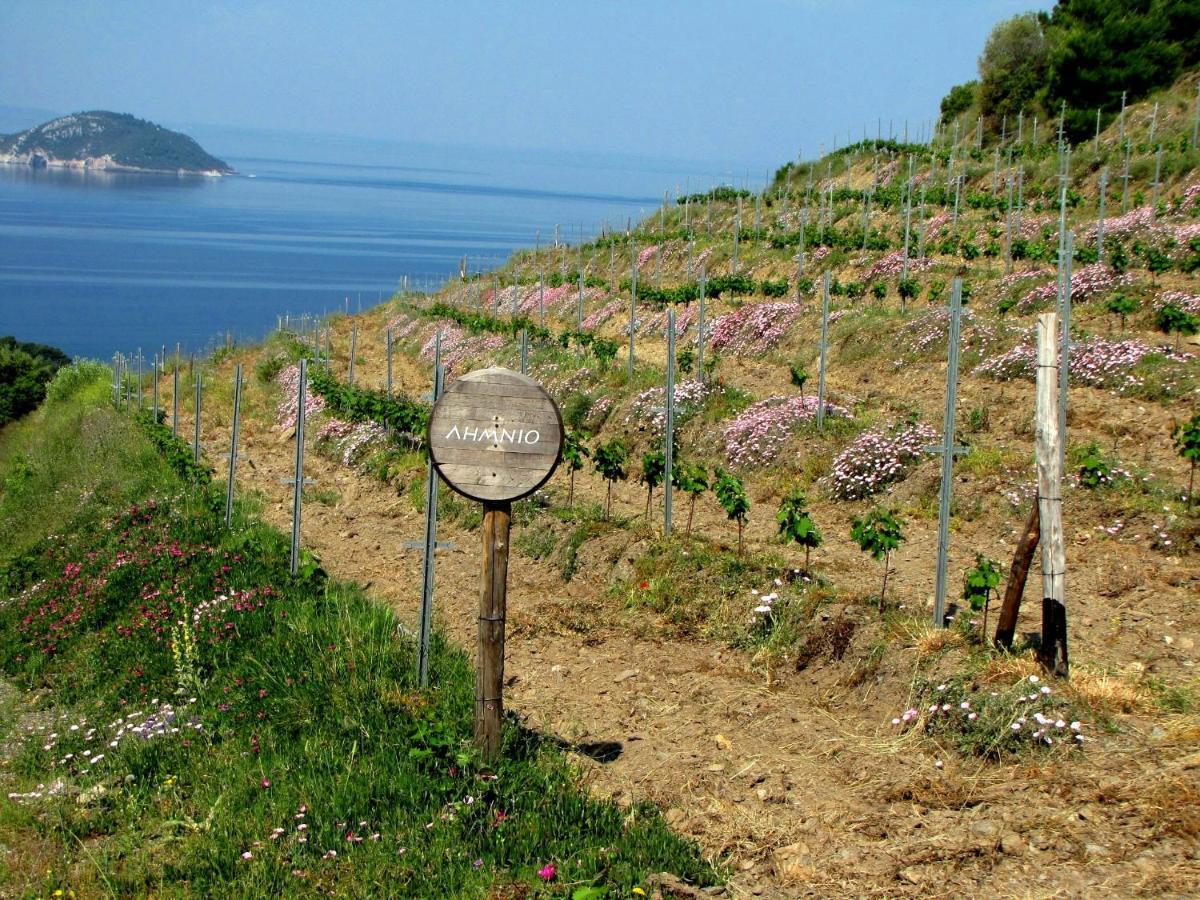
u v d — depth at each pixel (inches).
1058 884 232.7
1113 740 282.4
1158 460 527.5
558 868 251.6
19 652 514.0
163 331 3361.2
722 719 335.0
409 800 286.4
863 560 456.4
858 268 1149.7
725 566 423.8
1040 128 1769.2
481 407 295.3
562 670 386.0
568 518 536.1
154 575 531.5
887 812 270.7
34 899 275.6
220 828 290.0
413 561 551.5
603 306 1309.1
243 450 962.1
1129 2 1732.3
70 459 1036.5
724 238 1568.7
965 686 305.7
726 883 248.2
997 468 519.8
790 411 650.8
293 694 356.5
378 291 4579.2
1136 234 940.0
